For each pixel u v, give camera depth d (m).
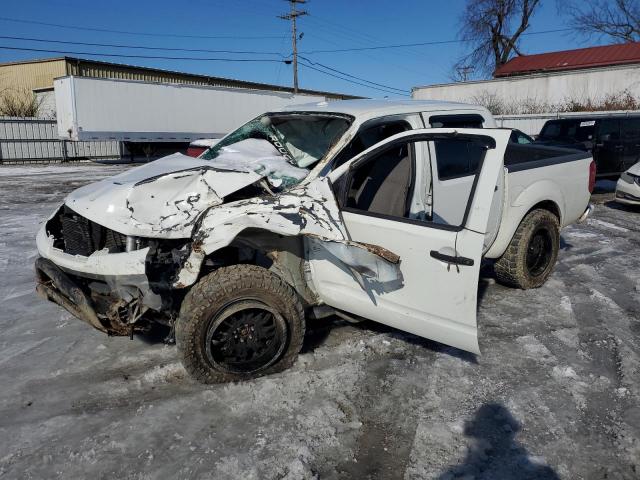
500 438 2.79
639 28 38.22
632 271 5.75
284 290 3.28
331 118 4.04
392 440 2.79
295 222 3.06
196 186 3.23
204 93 21.88
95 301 3.28
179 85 20.88
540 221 4.81
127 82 19.33
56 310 4.52
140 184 3.27
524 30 41.16
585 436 2.81
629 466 2.59
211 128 22.44
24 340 3.92
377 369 3.50
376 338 3.96
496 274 5.01
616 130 12.05
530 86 28.03
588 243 7.07
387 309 3.23
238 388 3.22
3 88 30.19
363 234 3.22
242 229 2.98
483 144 2.91
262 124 4.56
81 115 18.20
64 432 2.82
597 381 3.36
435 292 2.97
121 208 3.20
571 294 4.98
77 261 3.30
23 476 2.50
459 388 3.28
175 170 3.47
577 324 4.27
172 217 3.11
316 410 3.02
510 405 3.08
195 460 2.60
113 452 2.66
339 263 3.30
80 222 3.40
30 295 4.91
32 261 6.09
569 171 5.14
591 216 9.12
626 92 24.95
